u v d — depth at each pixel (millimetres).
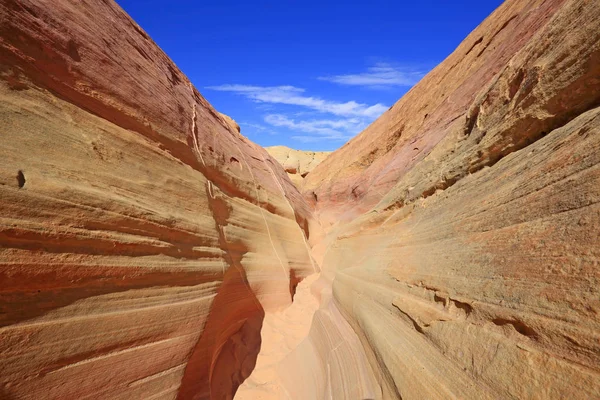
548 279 1879
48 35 3477
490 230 2734
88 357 2865
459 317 2520
